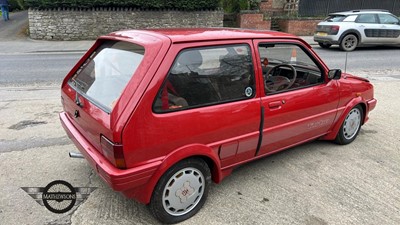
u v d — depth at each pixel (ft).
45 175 10.77
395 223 8.75
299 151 13.04
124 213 8.98
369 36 41.83
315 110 11.48
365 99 13.67
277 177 11.02
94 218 8.74
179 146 8.19
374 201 9.70
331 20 42.88
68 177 10.68
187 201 8.79
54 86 23.13
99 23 48.83
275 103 10.06
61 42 47.19
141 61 7.86
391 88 22.88
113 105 7.72
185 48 8.16
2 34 51.57
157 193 8.17
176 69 7.99
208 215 8.98
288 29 56.59
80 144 9.02
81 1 47.24
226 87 8.99
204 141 8.64
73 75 10.94
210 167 9.36
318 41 44.11
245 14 55.47
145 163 7.74
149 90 7.47
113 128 7.29
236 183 10.62
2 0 62.54
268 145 10.49
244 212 9.11
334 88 12.02
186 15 51.39
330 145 13.62
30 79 25.45
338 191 10.20
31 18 47.91
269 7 64.59
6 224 8.39
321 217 8.95
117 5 48.62
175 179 8.41
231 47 9.09
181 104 8.13
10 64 31.55
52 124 15.17
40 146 12.88
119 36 9.53
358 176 11.11
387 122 16.31
